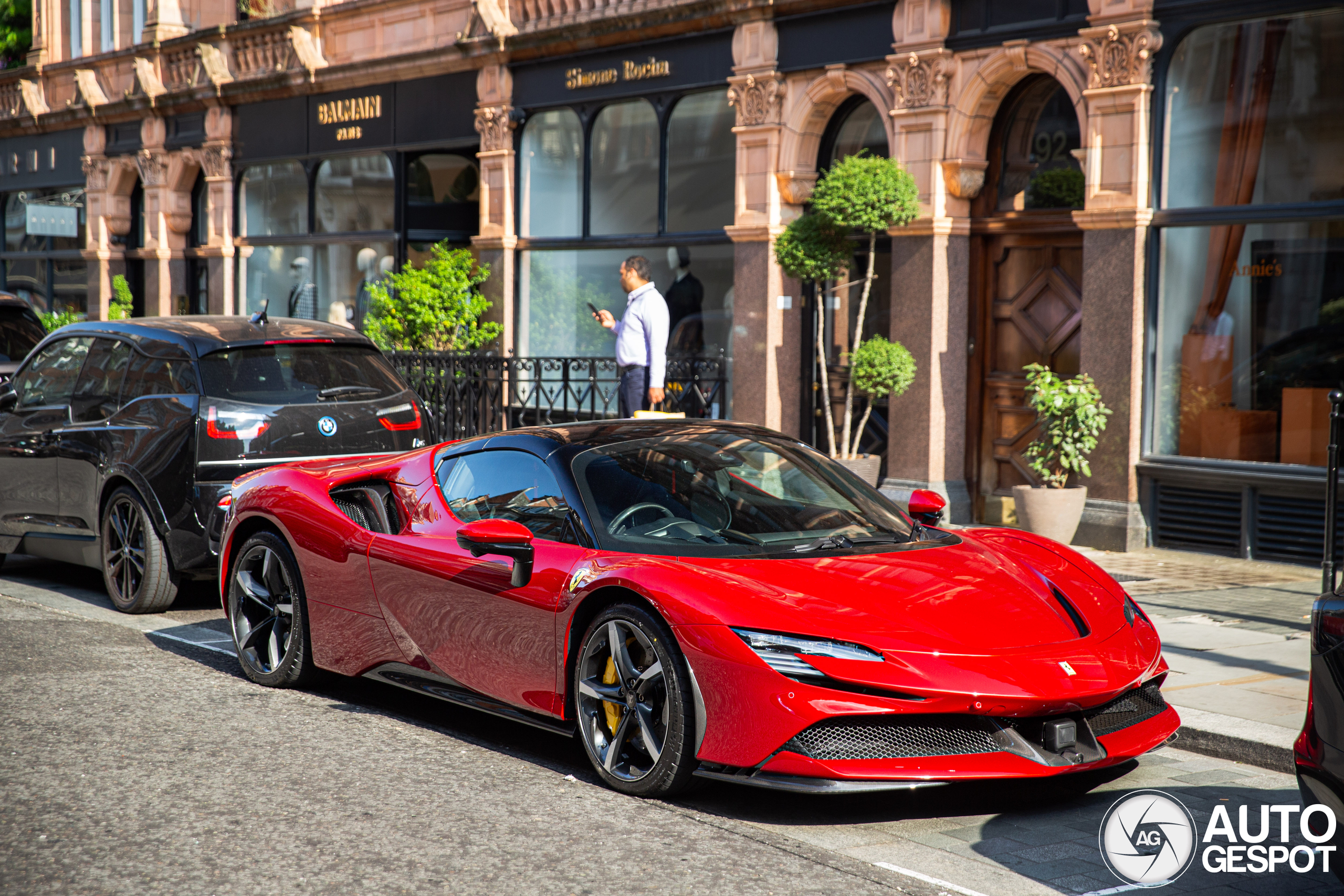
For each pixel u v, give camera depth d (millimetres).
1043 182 10906
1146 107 9828
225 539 6441
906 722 4176
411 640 5500
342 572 5809
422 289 14945
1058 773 4203
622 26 13664
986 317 11367
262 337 8164
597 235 14586
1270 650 6562
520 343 15656
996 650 4277
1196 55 9727
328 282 18672
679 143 13633
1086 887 3816
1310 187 9250
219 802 4449
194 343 8008
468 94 15867
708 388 13242
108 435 8102
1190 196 9820
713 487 5195
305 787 4637
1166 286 10016
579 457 5262
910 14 11172
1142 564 9406
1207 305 9805
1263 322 9531
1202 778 4910
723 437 5613
